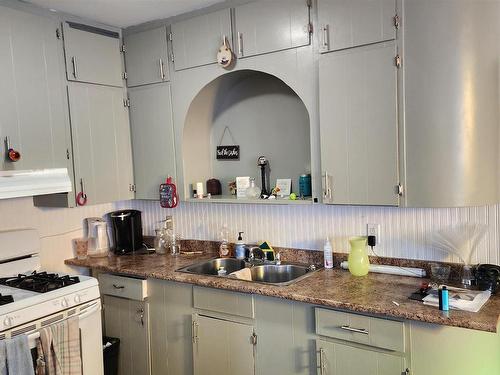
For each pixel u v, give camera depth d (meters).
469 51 2.04
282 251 2.87
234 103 3.11
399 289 2.19
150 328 2.78
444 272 2.31
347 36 2.28
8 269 2.74
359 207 2.59
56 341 2.27
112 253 3.29
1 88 2.47
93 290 2.54
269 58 2.57
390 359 1.96
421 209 2.40
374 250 2.57
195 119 3.04
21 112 2.57
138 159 3.20
